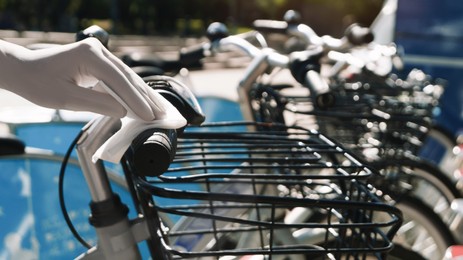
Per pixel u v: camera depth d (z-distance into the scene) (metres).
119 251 1.08
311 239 1.77
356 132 2.05
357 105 2.06
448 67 4.38
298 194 1.65
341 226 0.96
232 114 2.53
